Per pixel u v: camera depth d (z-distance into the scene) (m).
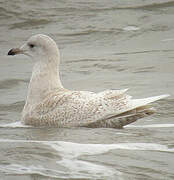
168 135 13.10
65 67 21.83
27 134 13.20
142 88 18.30
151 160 11.23
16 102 17.19
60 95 14.26
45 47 14.89
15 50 15.16
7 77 20.42
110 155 11.52
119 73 20.55
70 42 26.91
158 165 10.95
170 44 25.22
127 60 22.48
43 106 14.19
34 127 14.05
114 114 13.55
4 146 12.03
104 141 12.50
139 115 13.68
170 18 29.75
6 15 30.73
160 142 12.48
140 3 32.06
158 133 13.33
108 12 30.91
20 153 11.52
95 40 27.14
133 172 10.59
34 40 15.00
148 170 10.70
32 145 12.10
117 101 13.69
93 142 12.40
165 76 19.78
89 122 13.69
